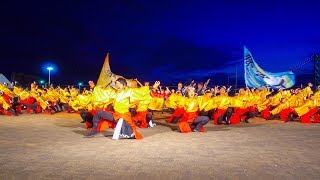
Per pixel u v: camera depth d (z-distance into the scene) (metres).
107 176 5.92
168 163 6.89
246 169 6.41
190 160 7.17
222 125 14.12
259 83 20.92
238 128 12.96
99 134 10.92
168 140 9.79
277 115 17.09
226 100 14.21
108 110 11.14
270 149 8.41
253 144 9.16
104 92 10.10
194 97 11.70
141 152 8.00
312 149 8.42
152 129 12.57
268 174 6.05
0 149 8.34
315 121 15.27
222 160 7.17
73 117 17.12
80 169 6.39
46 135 10.71
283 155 7.69
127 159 7.25
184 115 11.69
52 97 19.42
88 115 12.08
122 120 9.84
